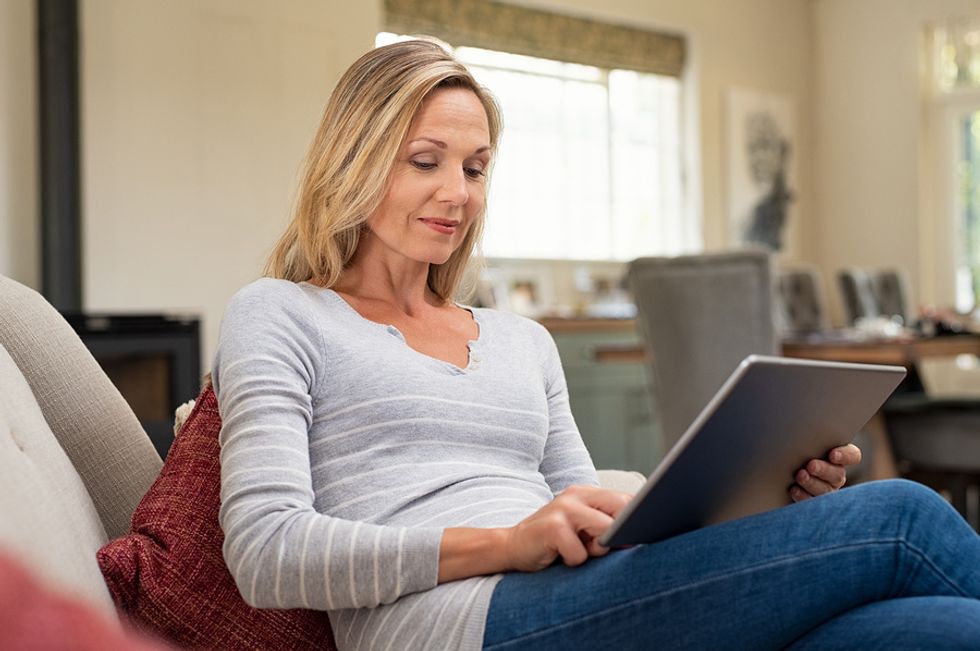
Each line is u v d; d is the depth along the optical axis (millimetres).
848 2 7812
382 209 1423
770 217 7613
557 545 1073
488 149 1480
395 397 1298
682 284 3230
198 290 4637
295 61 4898
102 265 4418
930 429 3557
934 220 7570
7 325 1351
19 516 924
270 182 4820
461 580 1127
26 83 4188
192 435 1335
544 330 1609
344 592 1107
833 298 7906
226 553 1146
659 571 1038
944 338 3682
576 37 6590
